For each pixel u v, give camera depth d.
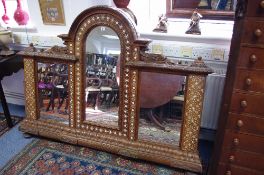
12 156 1.82
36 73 1.88
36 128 1.95
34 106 1.95
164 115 1.67
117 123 1.77
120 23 1.54
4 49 2.20
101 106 1.79
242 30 1.16
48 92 1.91
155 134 1.71
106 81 1.75
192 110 1.57
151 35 1.89
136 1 2.01
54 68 1.83
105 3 2.00
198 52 1.81
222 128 1.42
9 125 2.19
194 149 1.63
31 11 2.11
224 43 1.76
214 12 1.83
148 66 1.54
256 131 1.28
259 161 1.33
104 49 1.71
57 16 2.05
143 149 1.71
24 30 2.23
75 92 1.80
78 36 1.67
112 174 1.66
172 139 1.69
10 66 2.08
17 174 1.65
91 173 1.66
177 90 1.58
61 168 1.70
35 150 1.88
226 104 1.38
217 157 1.48
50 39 2.15
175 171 1.69
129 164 1.75
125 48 1.58
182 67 1.50
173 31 1.91
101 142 1.79
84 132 1.85
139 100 1.66
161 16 1.89
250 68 1.19
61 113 1.92
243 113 1.28
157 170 1.70
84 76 1.76
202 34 1.80
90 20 1.61
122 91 1.67
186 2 1.88
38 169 1.69
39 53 1.80
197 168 1.60
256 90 1.22
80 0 1.93
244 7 1.15
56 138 1.91
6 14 2.29
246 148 1.33
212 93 1.87
